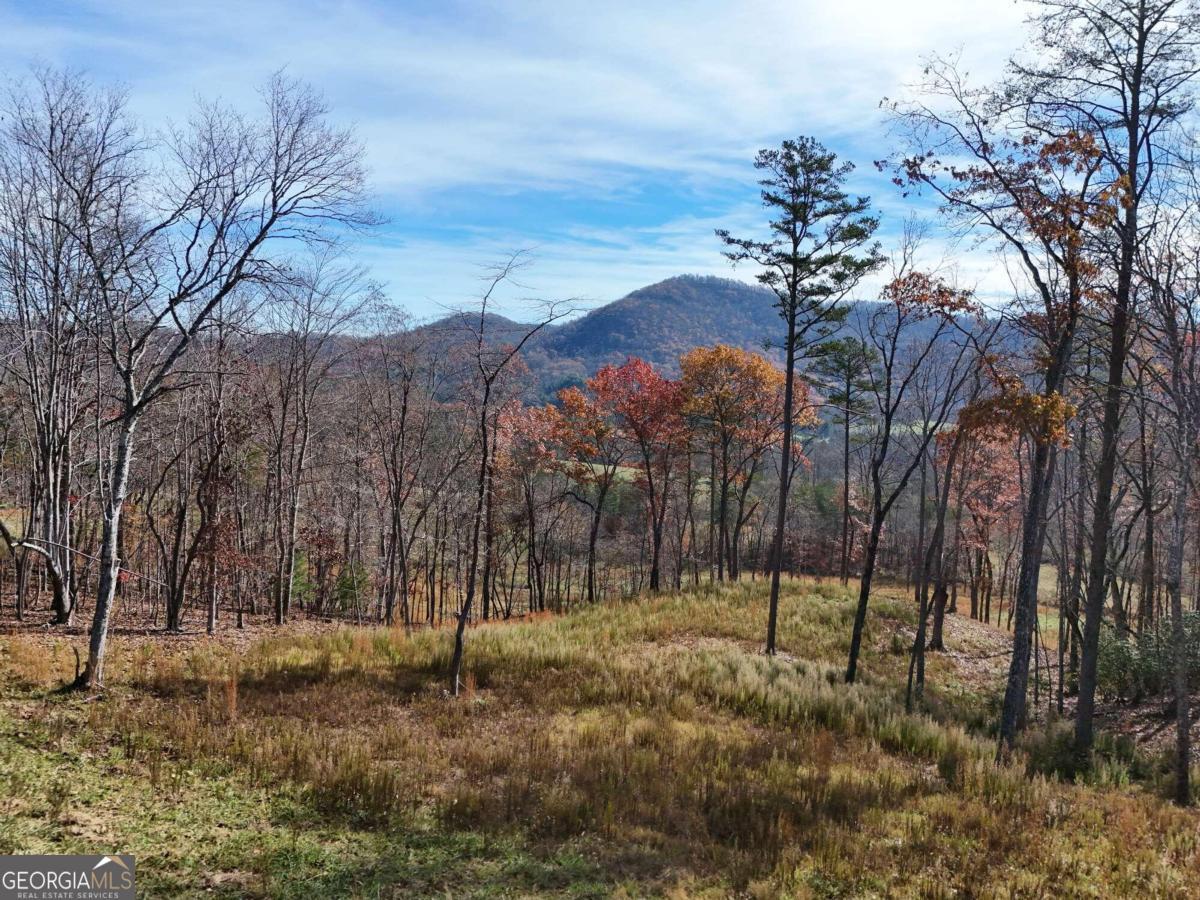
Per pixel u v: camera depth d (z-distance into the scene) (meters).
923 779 12.77
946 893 8.16
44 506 20.39
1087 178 14.55
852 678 21.34
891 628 29.05
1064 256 14.76
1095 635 15.90
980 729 18.73
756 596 32.66
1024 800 11.68
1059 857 9.29
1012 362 17.31
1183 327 13.92
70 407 20.81
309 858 8.16
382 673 17.81
